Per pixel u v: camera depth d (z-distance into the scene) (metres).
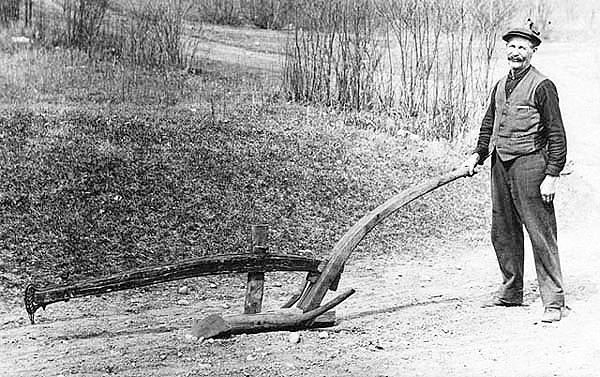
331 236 9.36
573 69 17.73
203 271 5.25
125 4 13.49
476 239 9.80
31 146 9.82
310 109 13.39
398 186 11.10
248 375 4.66
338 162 11.46
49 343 5.36
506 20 16.33
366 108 13.90
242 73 13.58
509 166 6.30
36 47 12.23
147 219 8.78
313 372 4.76
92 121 10.93
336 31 14.05
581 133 14.68
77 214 8.52
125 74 12.41
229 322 5.45
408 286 7.56
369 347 5.32
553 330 5.80
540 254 6.13
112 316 6.23
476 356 5.15
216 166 10.38
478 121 14.03
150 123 11.30
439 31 14.07
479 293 7.21
